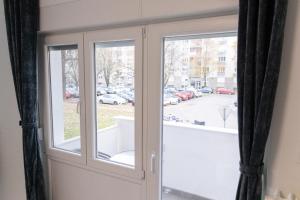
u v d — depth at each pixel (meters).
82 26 1.92
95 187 2.16
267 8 1.19
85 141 2.14
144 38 1.75
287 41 1.24
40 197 2.31
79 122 2.19
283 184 1.32
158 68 1.72
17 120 2.38
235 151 1.70
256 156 1.26
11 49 2.15
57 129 2.37
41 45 2.27
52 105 2.36
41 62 2.29
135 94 1.83
